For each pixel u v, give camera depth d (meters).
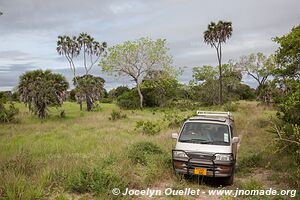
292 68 13.50
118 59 44.94
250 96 72.88
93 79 44.72
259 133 16.38
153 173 8.27
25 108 43.62
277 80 13.99
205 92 53.53
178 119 21.33
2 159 8.64
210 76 55.03
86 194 6.82
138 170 8.93
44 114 29.88
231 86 62.22
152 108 46.22
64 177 7.43
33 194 6.20
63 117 30.52
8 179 6.59
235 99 54.94
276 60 14.25
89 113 36.56
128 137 15.66
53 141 14.78
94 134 17.28
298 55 12.88
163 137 14.59
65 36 50.12
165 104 46.25
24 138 16.06
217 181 8.69
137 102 47.91
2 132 18.47
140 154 10.07
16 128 20.81
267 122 20.05
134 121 25.25
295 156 9.21
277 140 8.18
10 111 26.02
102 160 9.01
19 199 5.94
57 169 7.77
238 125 19.52
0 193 6.14
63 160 8.91
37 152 11.34
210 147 8.41
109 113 34.88
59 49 50.09
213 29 47.22
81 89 42.62
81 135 16.81
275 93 15.45
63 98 30.88
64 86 30.83
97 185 6.81
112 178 7.15
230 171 8.12
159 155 10.22
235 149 9.41
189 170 8.23
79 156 10.21
